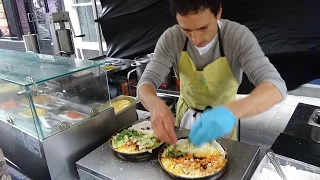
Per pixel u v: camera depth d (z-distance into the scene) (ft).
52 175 3.28
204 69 3.58
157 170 2.87
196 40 2.81
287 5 5.49
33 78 3.17
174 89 5.95
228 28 3.34
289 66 6.02
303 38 5.53
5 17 15.17
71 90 3.51
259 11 5.83
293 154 3.07
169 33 3.68
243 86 6.37
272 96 2.50
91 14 11.05
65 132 3.32
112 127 3.94
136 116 4.84
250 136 5.74
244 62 3.13
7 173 2.55
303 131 3.51
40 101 3.17
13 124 3.67
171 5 2.72
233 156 2.99
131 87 7.05
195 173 2.63
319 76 5.84
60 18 6.71
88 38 11.60
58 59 4.23
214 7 2.62
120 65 7.14
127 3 7.86
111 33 8.55
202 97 3.95
